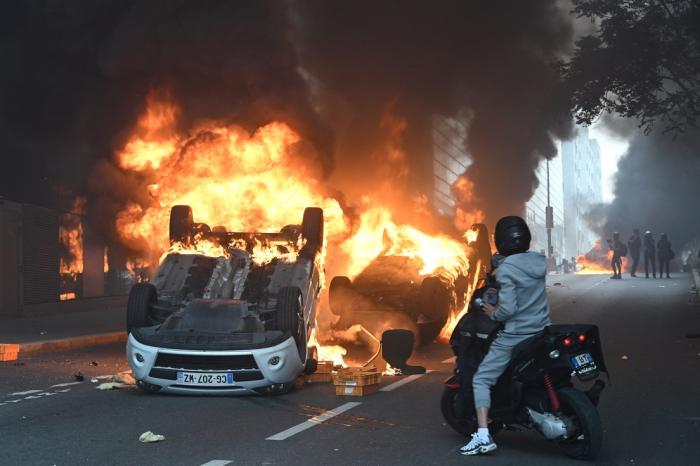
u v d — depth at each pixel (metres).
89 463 5.86
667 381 9.82
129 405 8.35
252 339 8.92
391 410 8.02
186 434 6.89
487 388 6.12
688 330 15.61
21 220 20.08
